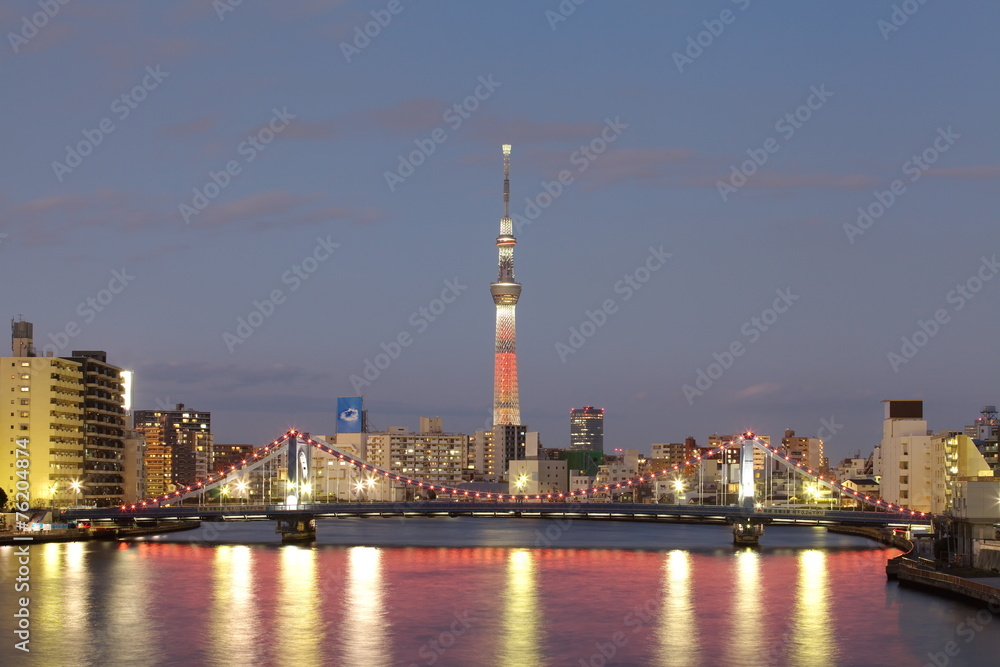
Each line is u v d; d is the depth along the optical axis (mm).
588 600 184250
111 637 153125
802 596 186875
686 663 139125
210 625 161500
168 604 179000
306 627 160375
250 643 149750
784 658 141250
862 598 183375
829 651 144250
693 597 187000
